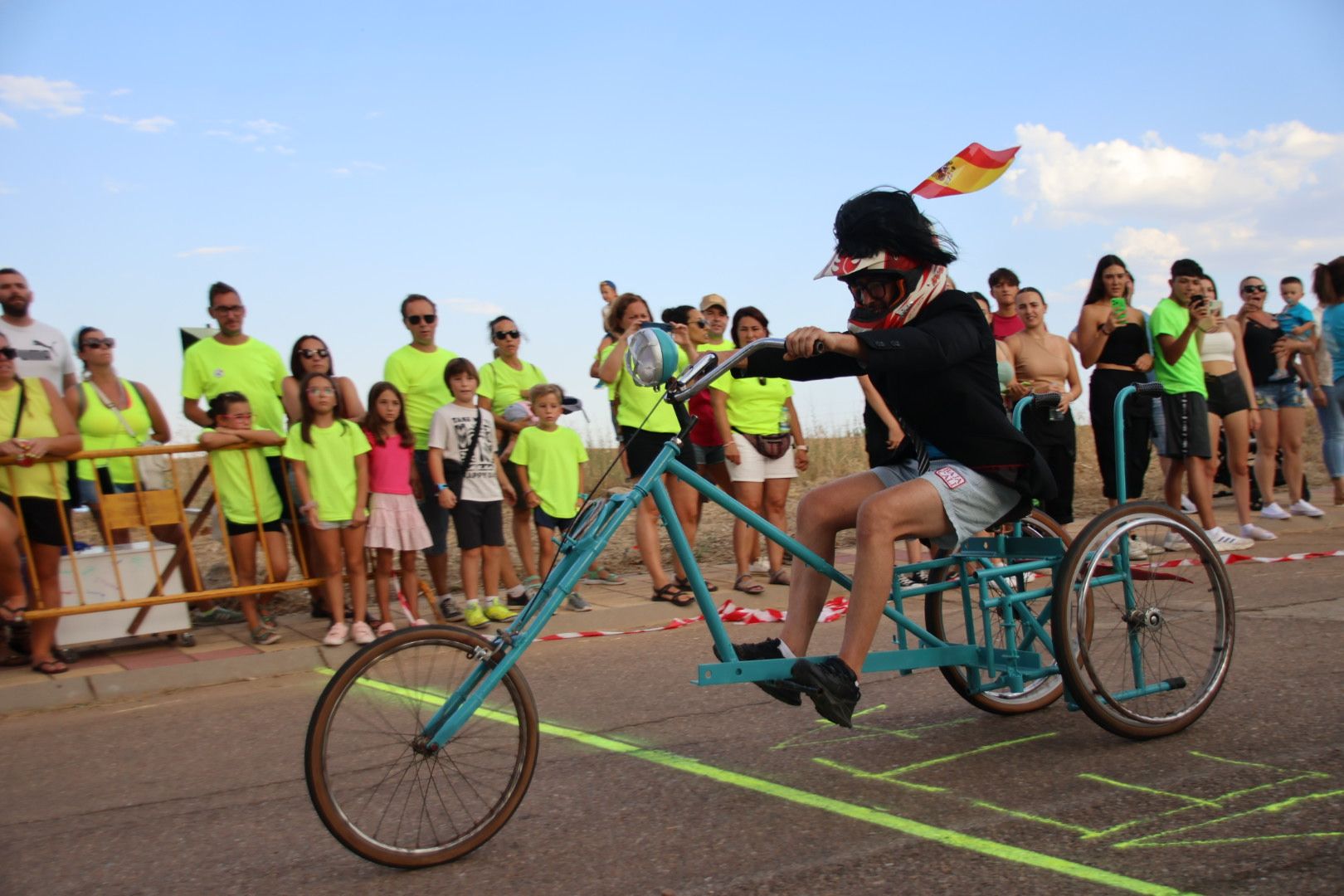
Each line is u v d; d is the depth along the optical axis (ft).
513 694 11.62
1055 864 10.26
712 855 10.94
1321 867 9.91
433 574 24.56
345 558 22.97
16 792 14.47
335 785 10.91
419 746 11.19
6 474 20.31
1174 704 14.42
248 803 13.52
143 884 11.14
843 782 12.97
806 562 13.58
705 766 13.84
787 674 12.80
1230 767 12.76
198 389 23.45
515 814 12.45
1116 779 12.60
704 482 12.87
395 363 24.71
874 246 12.55
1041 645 15.51
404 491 22.61
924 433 13.41
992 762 13.48
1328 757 12.89
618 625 23.77
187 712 18.38
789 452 26.16
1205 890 9.57
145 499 21.74
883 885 10.01
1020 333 27.30
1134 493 28.53
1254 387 34.14
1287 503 38.37
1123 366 28.17
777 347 12.42
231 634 23.65
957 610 15.10
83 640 21.33
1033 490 13.35
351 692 10.95
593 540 11.97
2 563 19.92
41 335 22.12
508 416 25.26
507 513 41.45
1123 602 14.30
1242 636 19.40
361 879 10.93
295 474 22.15
